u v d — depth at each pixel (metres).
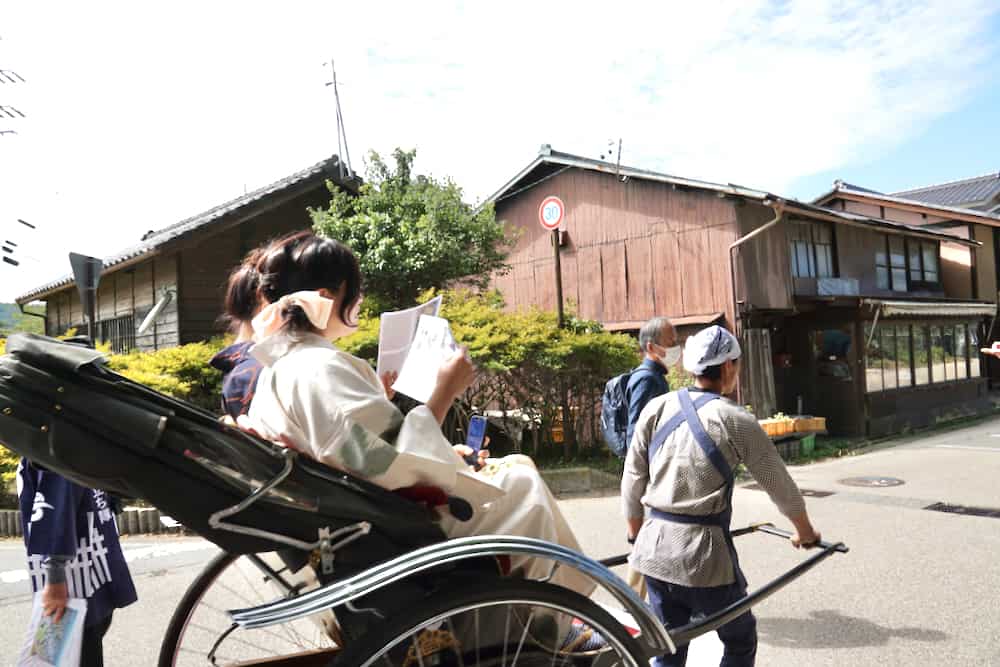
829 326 13.46
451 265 10.45
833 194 20.73
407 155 11.34
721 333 2.62
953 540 5.59
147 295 12.15
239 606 2.81
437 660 1.79
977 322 17.38
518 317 9.05
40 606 2.15
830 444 12.09
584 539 5.75
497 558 1.81
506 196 16.55
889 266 15.78
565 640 1.96
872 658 3.39
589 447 8.91
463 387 1.82
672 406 2.55
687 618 2.48
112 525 2.46
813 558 2.30
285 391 1.68
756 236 12.46
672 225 13.17
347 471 1.65
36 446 1.52
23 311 17.95
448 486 1.71
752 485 8.34
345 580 1.56
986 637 3.61
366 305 9.93
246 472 1.59
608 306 14.32
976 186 24.41
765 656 3.43
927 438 12.85
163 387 7.15
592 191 14.73
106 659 3.44
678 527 2.38
